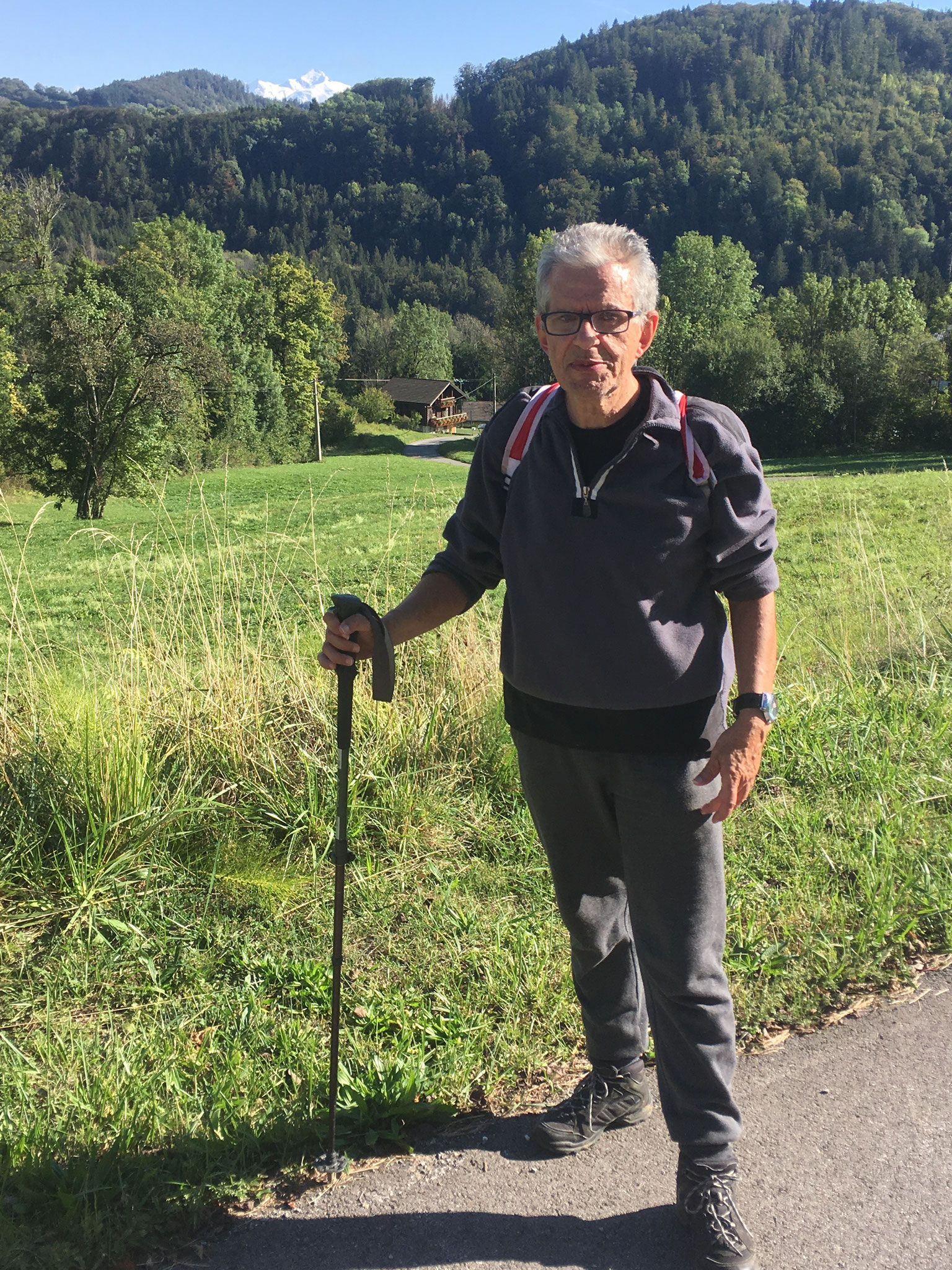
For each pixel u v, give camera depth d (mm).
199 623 4625
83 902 3113
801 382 62406
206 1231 2004
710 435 1863
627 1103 2273
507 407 2098
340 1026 2564
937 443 61500
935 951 2967
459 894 3270
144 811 3371
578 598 1918
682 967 1993
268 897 3166
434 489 8305
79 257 62719
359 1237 1976
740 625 1934
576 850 2160
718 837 2006
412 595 2293
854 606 6723
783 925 3023
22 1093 2330
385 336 119250
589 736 1967
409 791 3701
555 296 1870
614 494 1873
